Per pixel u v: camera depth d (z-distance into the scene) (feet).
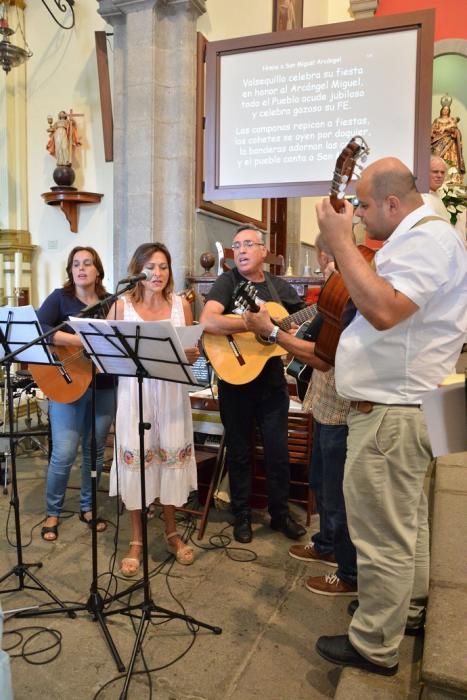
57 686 5.71
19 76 15.12
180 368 5.95
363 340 5.09
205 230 14.33
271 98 10.94
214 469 9.70
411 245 4.70
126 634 6.55
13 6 14.94
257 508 10.37
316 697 5.55
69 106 14.88
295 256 22.84
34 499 10.77
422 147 9.95
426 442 5.00
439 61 23.95
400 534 5.07
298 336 7.68
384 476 5.02
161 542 8.96
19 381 12.47
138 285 8.06
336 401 6.86
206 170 11.43
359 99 10.35
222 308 8.79
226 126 11.27
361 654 5.33
